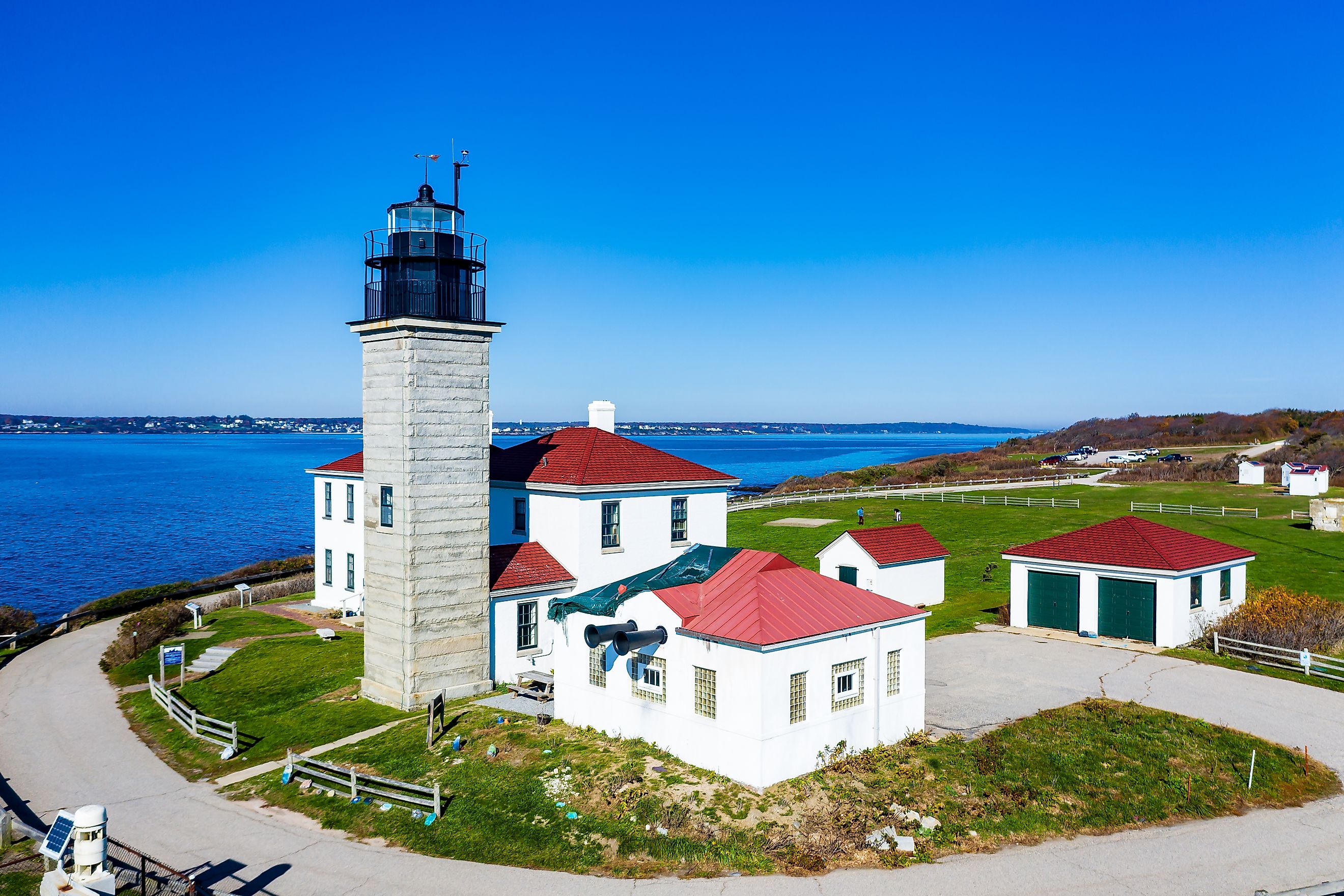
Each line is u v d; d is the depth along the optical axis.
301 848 19.67
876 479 98.75
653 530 35.03
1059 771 21.59
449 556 29.08
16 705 32.50
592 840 18.94
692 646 21.91
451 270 29.22
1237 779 21.41
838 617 22.48
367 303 29.27
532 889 17.36
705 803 19.81
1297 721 25.03
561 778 21.67
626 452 36.19
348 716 28.30
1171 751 22.70
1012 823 19.33
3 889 17.48
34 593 69.38
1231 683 28.55
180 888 17.45
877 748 22.77
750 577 23.92
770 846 18.27
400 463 28.41
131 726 29.83
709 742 21.48
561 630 25.91
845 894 16.77
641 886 17.27
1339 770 22.00
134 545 92.12
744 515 72.88
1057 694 27.52
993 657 32.31
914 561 42.16
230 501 137.75
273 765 24.98
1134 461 109.50
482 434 29.91
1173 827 19.41
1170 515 64.56
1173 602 33.22
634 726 23.56
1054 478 92.69
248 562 82.56
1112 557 35.00
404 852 19.22
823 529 63.84
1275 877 17.38
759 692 20.20
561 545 33.28
